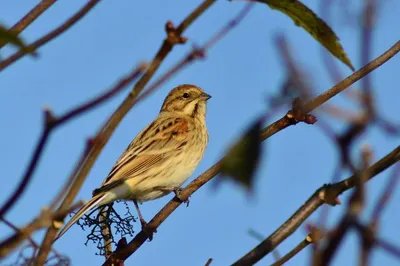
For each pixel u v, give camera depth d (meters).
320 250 4.51
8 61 6.09
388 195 4.64
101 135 5.53
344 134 4.55
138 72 4.86
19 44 5.05
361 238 4.36
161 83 5.60
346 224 4.40
